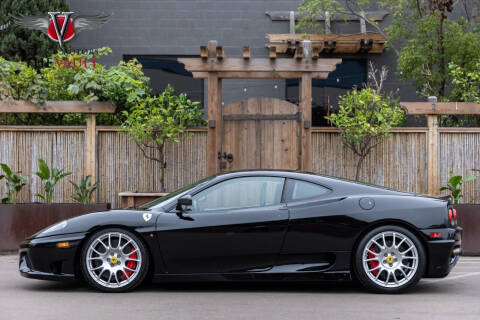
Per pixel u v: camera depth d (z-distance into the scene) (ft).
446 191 35.06
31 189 34.94
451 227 21.75
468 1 50.11
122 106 36.55
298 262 21.62
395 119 35.12
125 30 50.67
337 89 51.44
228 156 34.68
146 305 19.58
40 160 32.81
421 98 50.31
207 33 51.03
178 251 21.52
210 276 21.61
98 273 21.95
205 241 21.52
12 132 34.91
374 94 34.94
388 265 21.48
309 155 34.27
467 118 41.45
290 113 34.78
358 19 50.80
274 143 34.83
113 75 35.88
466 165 35.04
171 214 21.77
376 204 21.62
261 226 21.53
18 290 22.43
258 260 21.59
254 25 51.16
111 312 18.53
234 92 51.26
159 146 34.83
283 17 50.88
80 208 32.07
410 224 21.40
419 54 42.42
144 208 22.45
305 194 22.04
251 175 22.38
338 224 21.47
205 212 21.83
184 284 23.85
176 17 50.96
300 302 20.18
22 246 22.43
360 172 35.27
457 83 37.81
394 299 20.68
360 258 21.43
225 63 34.04
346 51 49.83
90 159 34.96
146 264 21.58
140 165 35.40
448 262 21.53
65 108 34.83
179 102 35.73
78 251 21.80
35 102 34.47
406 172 35.24
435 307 19.34
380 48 50.01
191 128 35.55
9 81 35.29
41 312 18.53
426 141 35.09
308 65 34.09
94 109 34.81
